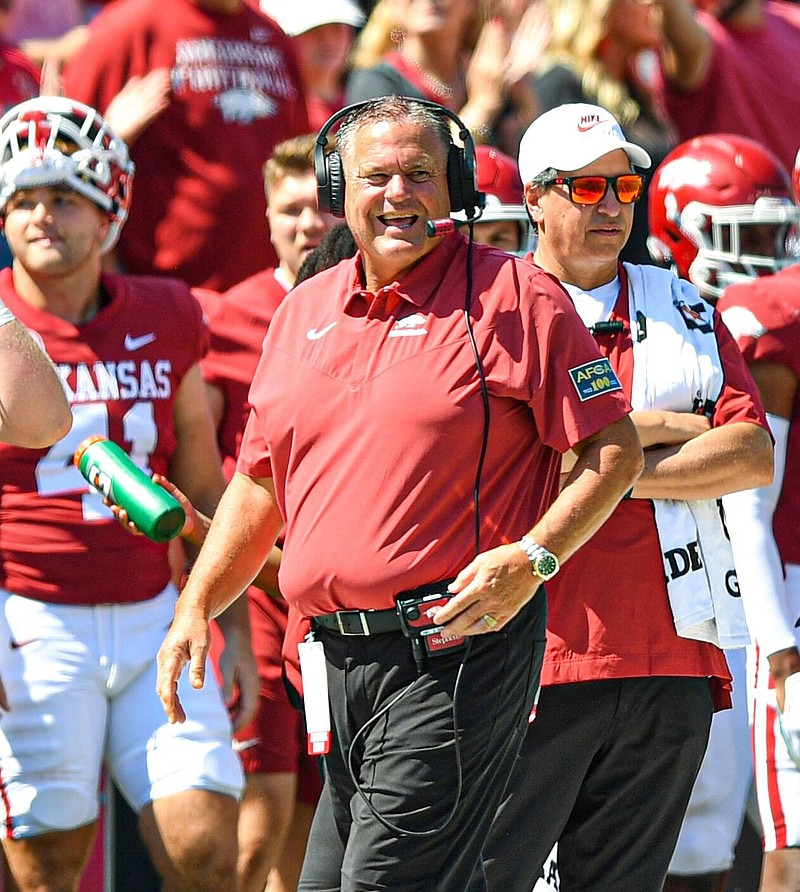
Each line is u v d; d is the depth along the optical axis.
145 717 16.09
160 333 16.84
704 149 18.59
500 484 12.83
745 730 17.91
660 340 15.41
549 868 15.97
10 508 16.19
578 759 14.98
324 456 12.86
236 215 21.36
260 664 18.61
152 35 21.45
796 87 25.64
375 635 12.78
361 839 12.77
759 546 16.59
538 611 13.09
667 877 17.45
